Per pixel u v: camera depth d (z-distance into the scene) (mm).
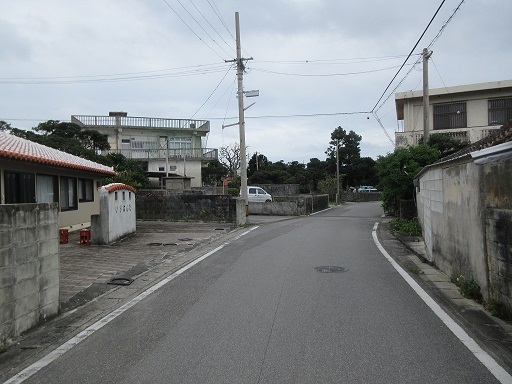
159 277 8438
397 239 14211
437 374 3883
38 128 32094
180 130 41906
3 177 12070
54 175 15219
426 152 19984
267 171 59188
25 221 5223
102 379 3883
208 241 13867
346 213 29266
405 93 28000
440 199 8781
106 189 12984
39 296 5520
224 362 4184
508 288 5297
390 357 4273
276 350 4473
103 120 39719
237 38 20203
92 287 7590
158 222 21297
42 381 3891
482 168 6062
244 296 6727
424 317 5590
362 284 7535
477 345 4594
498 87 26016
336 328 5156
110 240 13094
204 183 49312
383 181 20562
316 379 3789
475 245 6473
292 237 14734
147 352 4496
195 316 5727
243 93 20453
